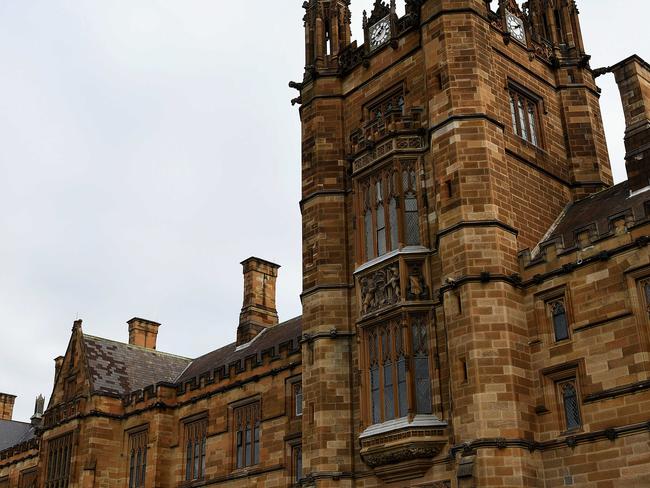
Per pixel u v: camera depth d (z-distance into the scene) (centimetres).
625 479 2392
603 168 3516
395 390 2923
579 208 3291
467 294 2756
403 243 3092
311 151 3634
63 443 5038
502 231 2880
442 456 2764
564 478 2536
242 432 4222
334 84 3716
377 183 3288
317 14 3884
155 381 5447
